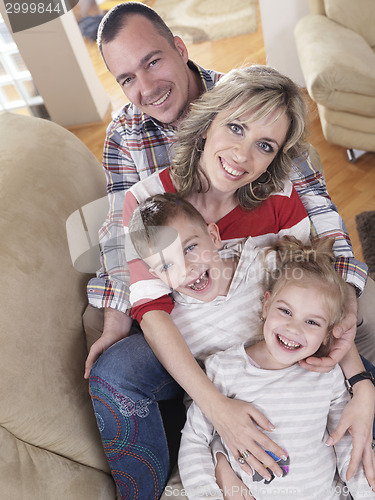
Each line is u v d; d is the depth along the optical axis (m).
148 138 1.12
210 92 0.85
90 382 0.83
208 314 0.89
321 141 2.13
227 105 0.82
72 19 1.72
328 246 0.97
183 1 3.08
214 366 0.86
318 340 0.84
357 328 0.99
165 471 0.85
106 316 0.97
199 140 0.88
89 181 1.12
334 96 1.72
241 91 0.80
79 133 2.06
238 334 0.90
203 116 0.85
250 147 0.83
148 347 0.87
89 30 1.79
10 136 1.05
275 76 0.81
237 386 0.84
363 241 1.68
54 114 1.98
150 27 0.95
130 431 0.81
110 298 0.95
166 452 0.85
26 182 0.96
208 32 2.80
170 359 0.84
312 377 0.85
